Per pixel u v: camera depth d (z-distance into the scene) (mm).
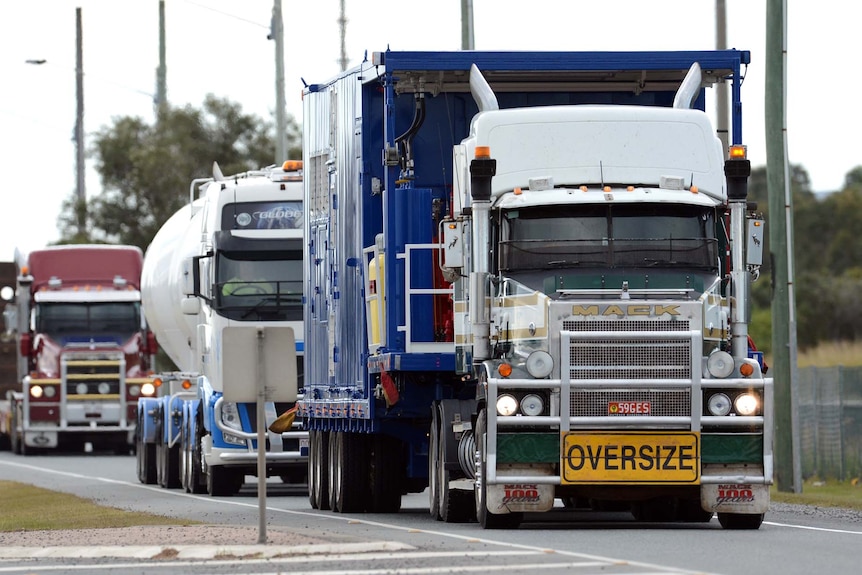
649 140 62188
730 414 59000
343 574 45156
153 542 56094
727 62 67438
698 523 66250
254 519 71062
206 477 99000
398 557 49438
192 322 105625
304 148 84688
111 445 167625
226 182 98562
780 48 90562
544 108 62844
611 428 58438
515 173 61531
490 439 58656
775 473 91062
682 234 60438
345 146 75875
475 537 56656
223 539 55969
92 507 83500
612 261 59844
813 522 65750
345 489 76500
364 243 72562
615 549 51875
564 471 58312
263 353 54625
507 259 60156
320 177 81250
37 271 156625
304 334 84562
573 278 59188
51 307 155625
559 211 60406
